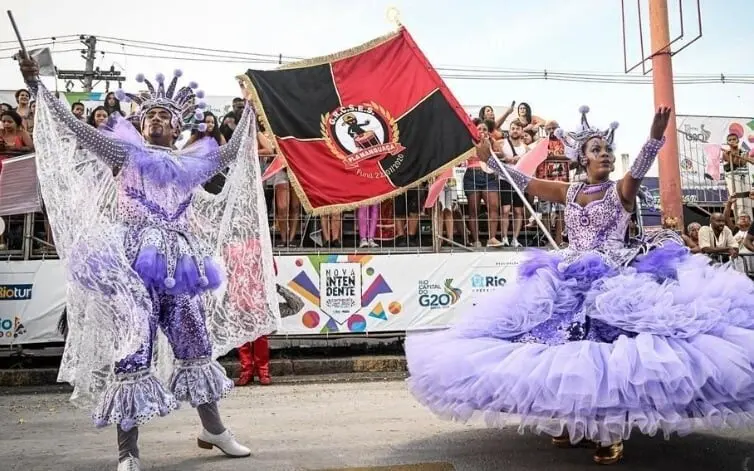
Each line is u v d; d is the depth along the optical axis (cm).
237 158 430
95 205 365
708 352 307
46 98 348
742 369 300
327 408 564
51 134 357
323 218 909
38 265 811
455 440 419
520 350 335
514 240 922
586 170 419
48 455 396
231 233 432
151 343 340
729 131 1188
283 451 395
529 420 316
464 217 923
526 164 915
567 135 421
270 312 434
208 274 372
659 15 891
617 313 340
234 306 427
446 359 358
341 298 857
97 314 349
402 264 873
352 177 810
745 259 853
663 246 398
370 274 866
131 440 331
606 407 299
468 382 344
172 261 352
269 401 615
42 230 862
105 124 383
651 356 300
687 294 350
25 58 347
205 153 399
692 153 1169
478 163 917
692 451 379
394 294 868
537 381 312
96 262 332
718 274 374
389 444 410
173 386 360
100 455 394
